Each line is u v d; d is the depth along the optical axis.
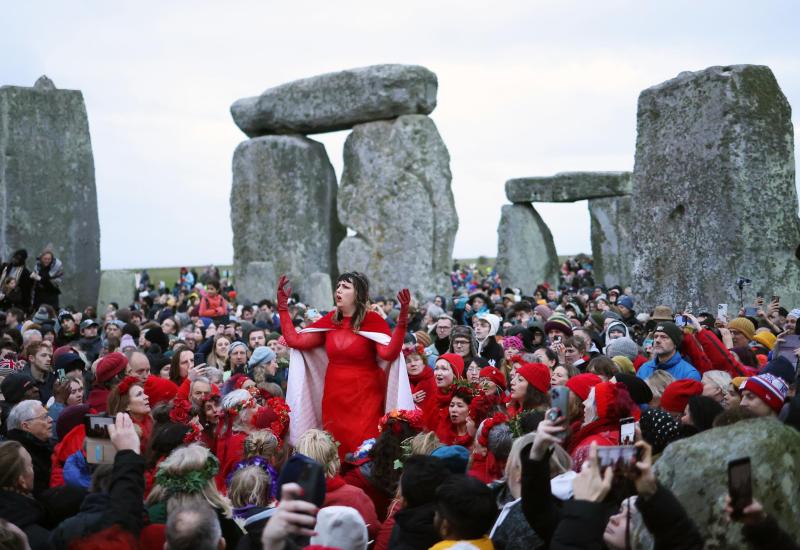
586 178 34.47
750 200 15.12
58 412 9.31
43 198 25.59
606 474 4.25
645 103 16.92
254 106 29.84
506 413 7.47
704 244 15.63
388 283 27.12
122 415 5.31
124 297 24.23
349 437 9.20
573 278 37.84
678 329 9.47
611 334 11.84
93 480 5.52
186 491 5.39
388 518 6.09
